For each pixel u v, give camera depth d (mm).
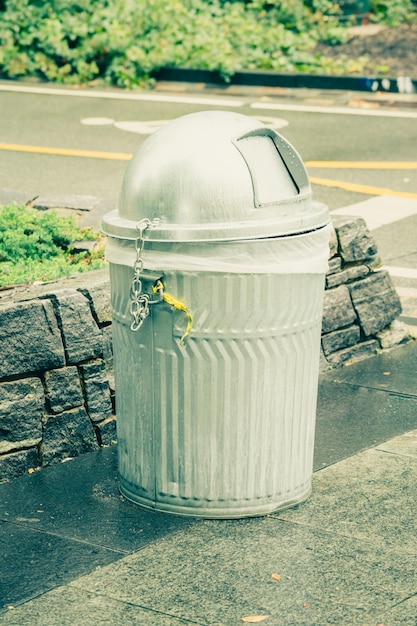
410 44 17953
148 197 4328
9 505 4816
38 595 4043
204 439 4492
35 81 17375
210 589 4082
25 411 5117
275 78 16531
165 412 4496
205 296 4297
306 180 4516
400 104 15555
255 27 17875
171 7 17953
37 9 17766
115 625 3838
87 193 10891
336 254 6648
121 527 4582
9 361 5027
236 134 4328
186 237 4223
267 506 4652
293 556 4328
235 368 4387
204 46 17125
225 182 4246
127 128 14008
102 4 18234
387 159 12352
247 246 4254
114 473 5129
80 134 13672
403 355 6883
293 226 4316
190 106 15352
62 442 5266
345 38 18172
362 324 6793
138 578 4172
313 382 4680
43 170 11883
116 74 16906
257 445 4527
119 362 4637
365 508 4754
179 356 4391
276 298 4352
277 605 3967
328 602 3984
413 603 3973
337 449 5426
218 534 4508
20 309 5043
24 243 6945
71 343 5215
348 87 16234
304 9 18797
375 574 4188
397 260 8922
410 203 10578
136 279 4348
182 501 4617
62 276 6285
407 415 5883
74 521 4648
